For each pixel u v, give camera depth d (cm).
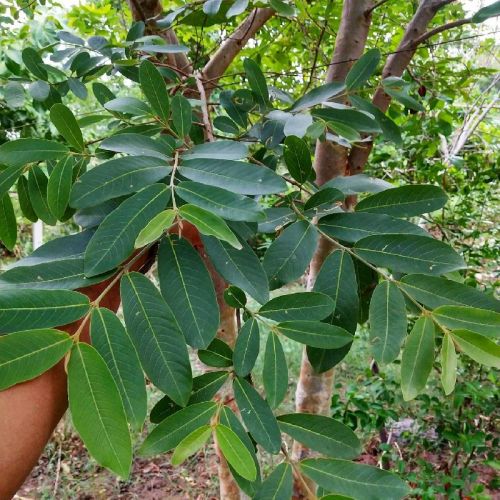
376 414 127
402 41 78
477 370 141
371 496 34
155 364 31
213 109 85
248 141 60
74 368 29
